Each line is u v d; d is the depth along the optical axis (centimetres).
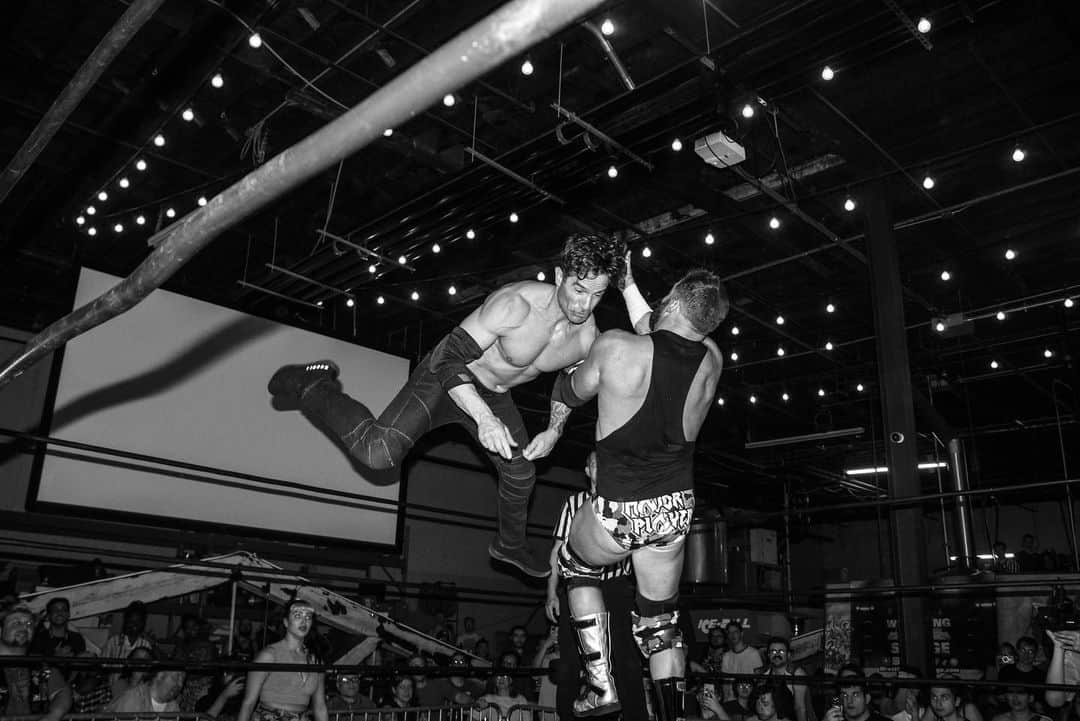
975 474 1462
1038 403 1310
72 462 712
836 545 1827
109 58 156
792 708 559
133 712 435
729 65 559
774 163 760
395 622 778
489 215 726
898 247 910
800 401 1322
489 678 711
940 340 1109
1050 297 994
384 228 756
